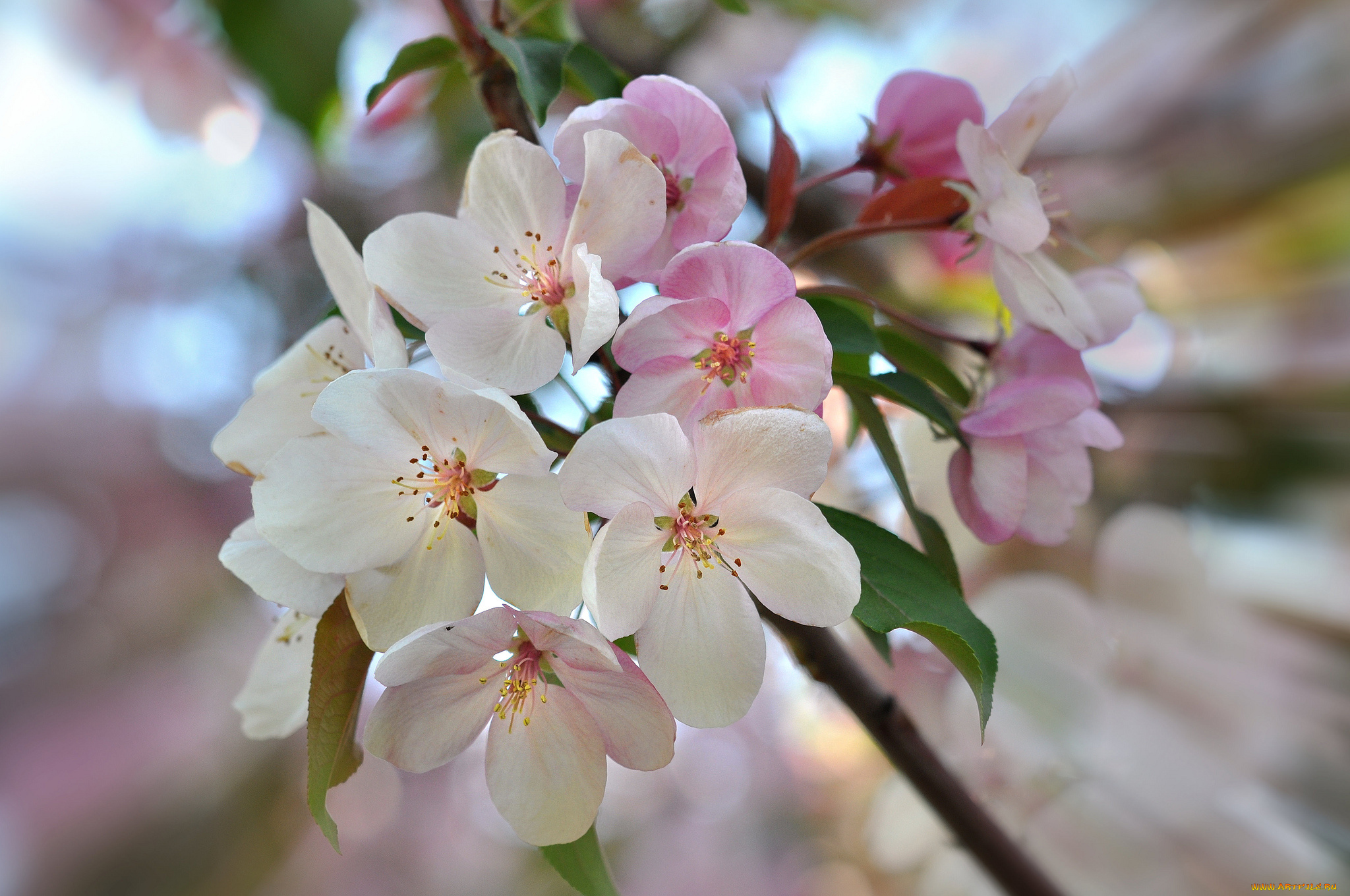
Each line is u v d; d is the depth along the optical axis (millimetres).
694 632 243
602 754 246
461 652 238
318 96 325
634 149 240
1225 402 508
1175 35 572
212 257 681
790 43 532
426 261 248
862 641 456
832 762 668
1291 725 395
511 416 235
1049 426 275
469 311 246
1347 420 486
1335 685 407
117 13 394
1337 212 516
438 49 282
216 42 374
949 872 435
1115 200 559
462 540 245
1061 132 582
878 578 250
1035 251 282
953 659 247
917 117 291
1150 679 398
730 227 252
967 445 274
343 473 244
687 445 232
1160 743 387
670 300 235
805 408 240
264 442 266
